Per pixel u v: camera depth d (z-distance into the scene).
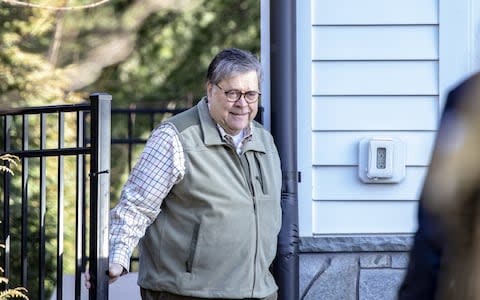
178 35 21.45
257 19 21.61
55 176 12.88
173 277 6.61
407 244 8.03
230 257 6.59
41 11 14.61
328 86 8.09
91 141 6.85
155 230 6.72
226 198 6.58
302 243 8.04
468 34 8.05
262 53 8.06
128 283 9.48
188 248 6.58
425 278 4.12
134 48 21.27
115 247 6.61
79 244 7.33
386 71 8.09
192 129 6.67
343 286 8.04
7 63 13.88
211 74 6.67
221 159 6.67
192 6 21.31
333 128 8.09
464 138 4.04
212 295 6.55
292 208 7.77
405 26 8.09
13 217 12.55
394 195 8.09
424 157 8.08
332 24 8.08
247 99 6.61
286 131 7.80
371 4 8.08
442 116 4.16
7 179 7.48
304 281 8.04
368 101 8.09
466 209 4.02
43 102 13.84
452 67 8.06
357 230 8.08
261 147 6.86
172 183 6.59
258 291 6.68
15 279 12.54
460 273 4.04
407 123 8.09
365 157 8.05
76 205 7.31
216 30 21.58
